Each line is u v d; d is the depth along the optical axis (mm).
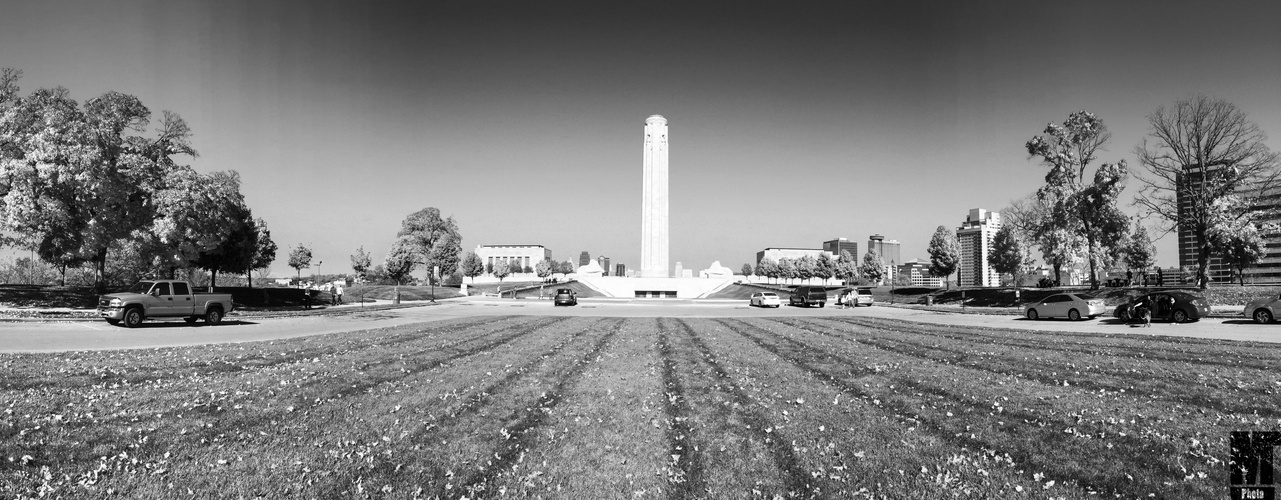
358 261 87188
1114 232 44438
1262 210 38719
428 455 7160
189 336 20828
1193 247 50156
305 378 11703
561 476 6598
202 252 44344
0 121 32031
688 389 11062
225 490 6051
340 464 6797
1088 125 44531
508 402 9852
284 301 50656
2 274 59438
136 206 34469
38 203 29953
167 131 38344
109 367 12594
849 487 6262
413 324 27938
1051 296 32844
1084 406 9164
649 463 6988
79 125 31328
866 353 16297
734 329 25469
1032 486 6164
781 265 124188
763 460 7066
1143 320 25828
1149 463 6648
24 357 13906
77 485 6082
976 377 12016
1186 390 10219
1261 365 12789
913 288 75438
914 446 7449
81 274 58219
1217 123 38000
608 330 24656
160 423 8188
